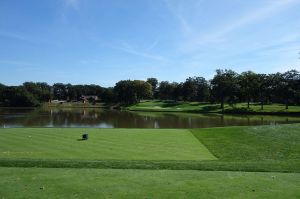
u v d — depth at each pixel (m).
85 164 15.43
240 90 112.94
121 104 160.50
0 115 83.31
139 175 12.60
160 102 163.38
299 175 12.88
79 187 10.82
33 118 72.75
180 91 165.75
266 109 101.50
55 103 177.25
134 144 25.14
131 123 62.97
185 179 12.00
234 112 100.38
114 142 25.72
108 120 70.06
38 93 171.12
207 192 10.37
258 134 30.56
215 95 122.44
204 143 26.62
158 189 10.66
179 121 68.56
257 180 11.92
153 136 29.47
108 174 12.73
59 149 22.53
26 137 27.47
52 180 11.68
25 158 19.00
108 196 9.91
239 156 22.14
